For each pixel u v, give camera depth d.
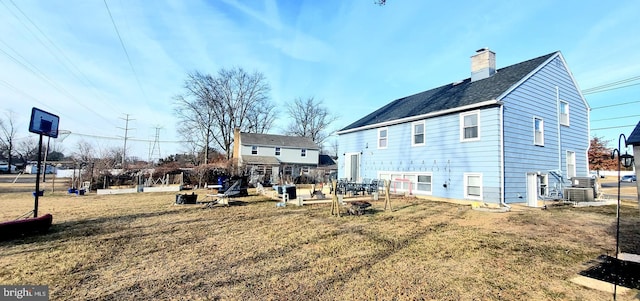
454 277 3.93
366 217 8.52
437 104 14.05
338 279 3.84
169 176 23.88
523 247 5.36
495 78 13.44
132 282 3.72
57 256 4.78
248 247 5.34
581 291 3.48
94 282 3.72
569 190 11.52
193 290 3.49
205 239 5.93
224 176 24.78
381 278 3.88
